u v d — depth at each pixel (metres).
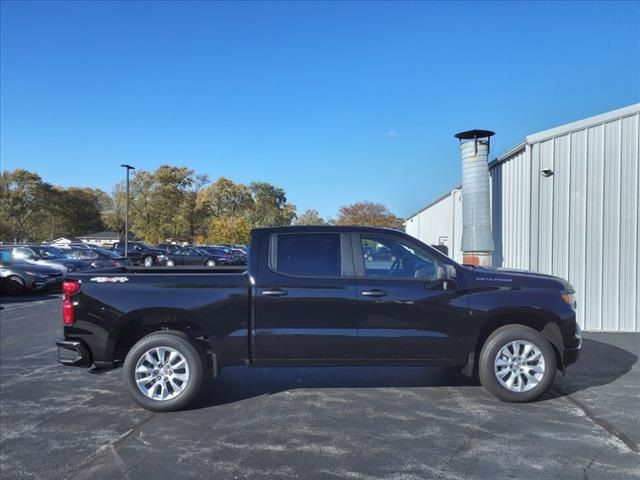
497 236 11.96
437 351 5.27
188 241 78.75
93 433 4.63
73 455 4.16
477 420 4.82
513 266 10.73
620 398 5.45
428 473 3.76
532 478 3.67
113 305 5.14
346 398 5.52
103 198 108.81
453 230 20.91
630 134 9.30
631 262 9.29
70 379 6.52
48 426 4.82
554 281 5.47
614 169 9.35
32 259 20.47
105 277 5.23
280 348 5.21
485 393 5.66
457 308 5.25
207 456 4.10
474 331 5.27
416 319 5.23
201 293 5.20
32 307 13.83
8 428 4.77
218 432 4.61
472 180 11.11
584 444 4.26
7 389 6.07
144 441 4.43
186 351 5.16
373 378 6.30
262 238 5.41
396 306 5.21
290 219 93.69
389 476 3.72
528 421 4.79
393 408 5.18
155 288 5.19
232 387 5.98
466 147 11.22
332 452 4.14
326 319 5.21
